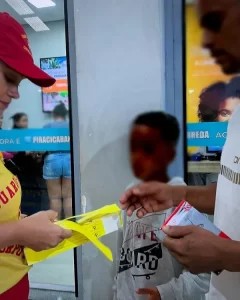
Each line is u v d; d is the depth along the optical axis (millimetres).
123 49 1379
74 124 1484
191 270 666
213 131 1344
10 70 765
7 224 731
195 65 1312
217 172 1354
